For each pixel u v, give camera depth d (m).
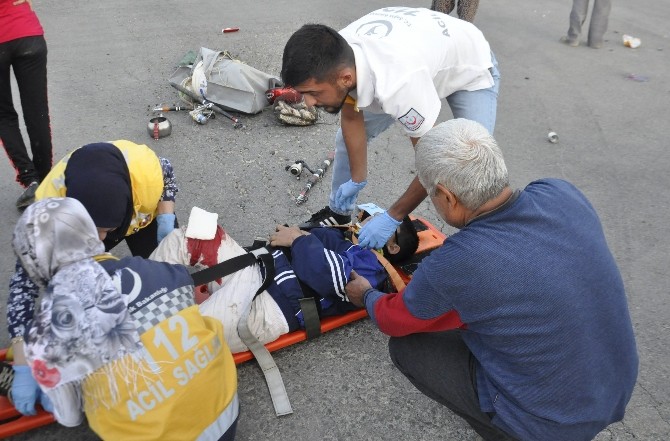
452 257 1.62
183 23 6.87
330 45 2.04
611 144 4.44
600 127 4.69
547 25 7.04
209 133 4.45
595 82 5.52
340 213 3.16
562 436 1.71
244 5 7.62
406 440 2.27
